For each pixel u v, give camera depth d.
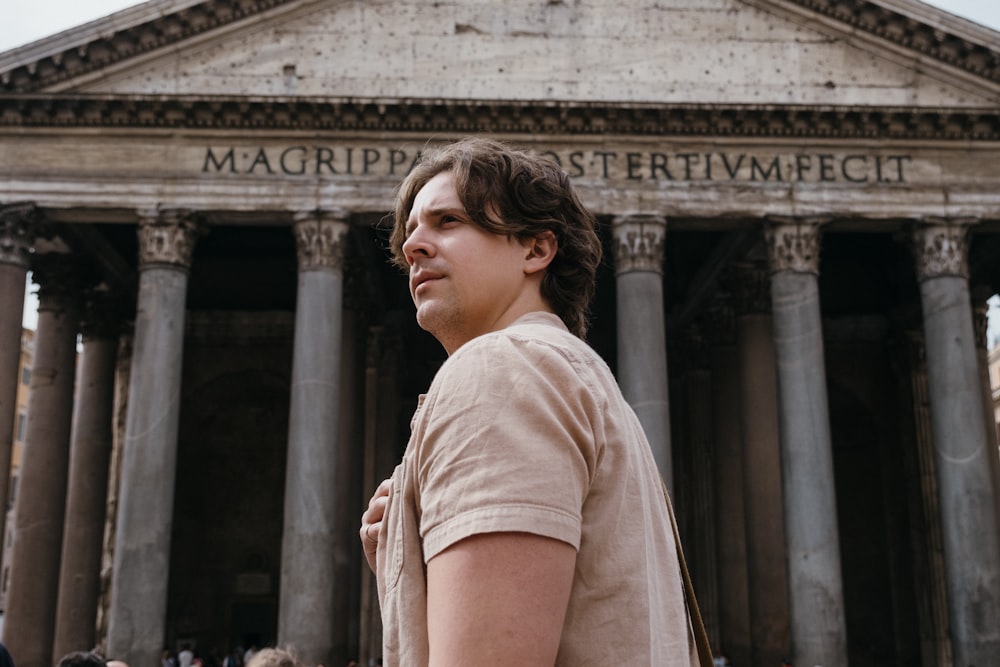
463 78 28.09
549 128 27.53
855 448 40.22
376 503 1.95
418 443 1.62
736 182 27.42
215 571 38.31
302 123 27.22
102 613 34.34
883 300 39.84
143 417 25.06
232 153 27.12
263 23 28.12
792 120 27.52
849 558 39.25
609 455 1.65
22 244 26.42
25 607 28.59
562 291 2.08
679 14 28.94
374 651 33.03
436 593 1.44
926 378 38.06
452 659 1.37
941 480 26.00
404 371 39.12
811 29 28.94
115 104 26.72
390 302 37.12
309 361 25.64
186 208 26.64
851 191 27.47
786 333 26.59
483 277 1.99
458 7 28.62
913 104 28.27
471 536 1.41
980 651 24.64
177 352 25.91
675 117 27.42
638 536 1.65
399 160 27.22
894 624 38.12
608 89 28.28
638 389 25.81
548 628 1.39
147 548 24.27
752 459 29.95
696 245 37.28
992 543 25.30
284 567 24.61
